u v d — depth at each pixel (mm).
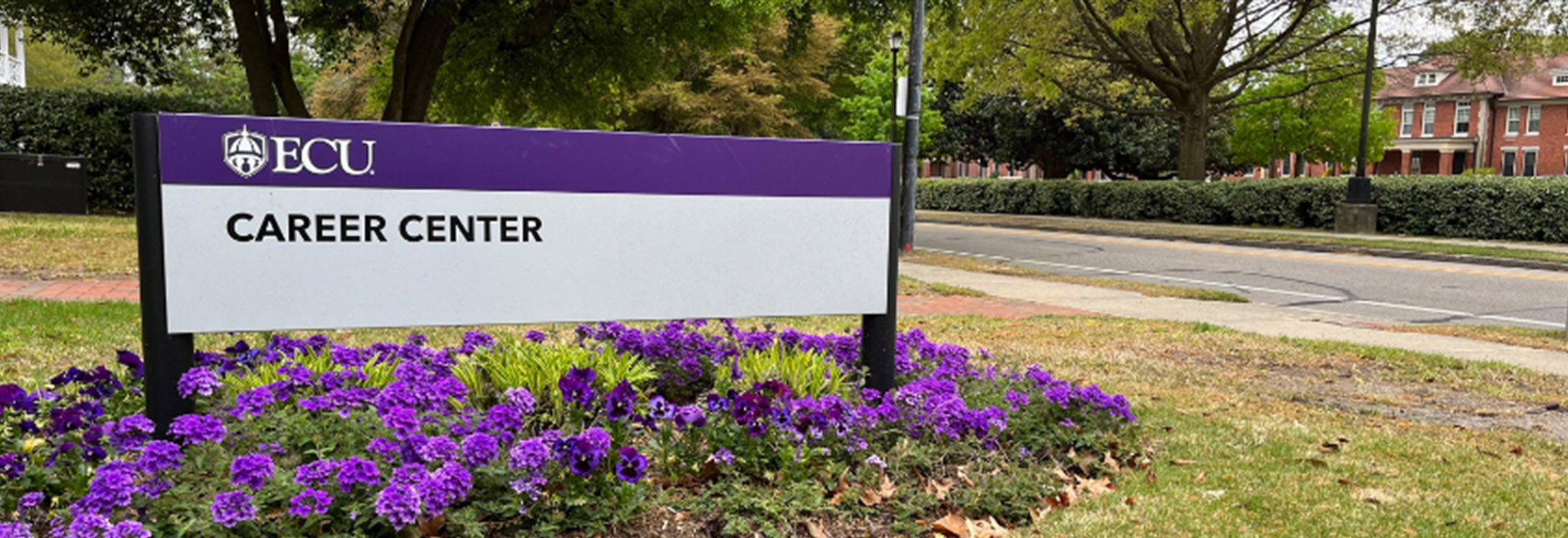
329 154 3377
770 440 3422
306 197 3361
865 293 4258
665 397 4418
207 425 2879
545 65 19016
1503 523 3354
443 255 3541
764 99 34344
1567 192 18516
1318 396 5582
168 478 2785
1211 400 5289
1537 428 4930
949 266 14180
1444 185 20469
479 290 3596
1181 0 23250
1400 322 9516
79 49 17750
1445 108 57906
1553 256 15797
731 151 3943
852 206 4191
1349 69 26734
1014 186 34625
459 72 18797
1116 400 4160
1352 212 21719
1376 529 3256
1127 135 43312
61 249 10789
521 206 3629
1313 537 3176
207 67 51500
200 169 3246
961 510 3275
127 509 2609
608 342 4523
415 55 15555
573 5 17062
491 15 15344
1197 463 3996
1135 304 10078
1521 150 55844
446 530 2805
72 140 16641
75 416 2965
